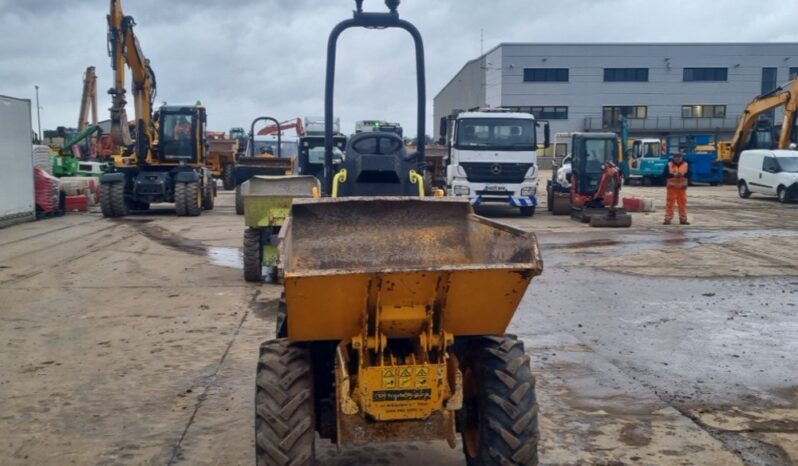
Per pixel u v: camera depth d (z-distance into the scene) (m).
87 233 17.81
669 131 63.16
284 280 3.74
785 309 9.64
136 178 22.42
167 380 6.74
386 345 4.15
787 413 6.01
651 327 8.73
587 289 10.91
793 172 27.14
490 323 4.21
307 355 4.35
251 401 6.21
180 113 23.02
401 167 6.61
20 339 8.13
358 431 4.13
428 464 5.09
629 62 62.62
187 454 5.20
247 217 11.02
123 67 22.45
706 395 6.43
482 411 4.34
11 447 5.30
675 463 5.08
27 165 20.45
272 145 33.88
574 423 5.78
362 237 5.23
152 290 10.77
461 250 5.29
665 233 17.61
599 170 20.80
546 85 62.69
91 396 6.33
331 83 6.18
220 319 9.01
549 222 20.34
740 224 19.61
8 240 16.48
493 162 21.11
